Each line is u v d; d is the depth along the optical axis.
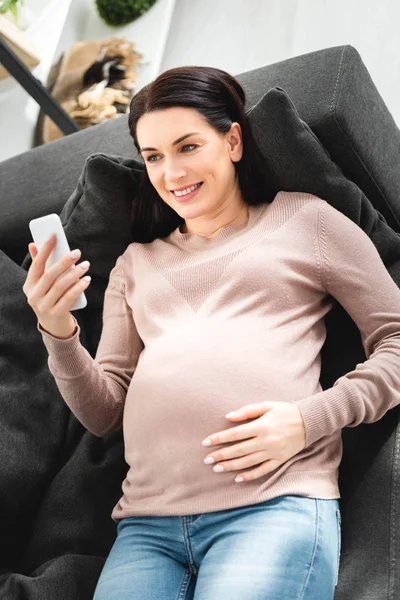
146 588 1.06
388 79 2.32
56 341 1.18
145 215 1.46
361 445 1.22
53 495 1.38
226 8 2.90
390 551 1.06
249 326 1.16
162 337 1.22
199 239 1.36
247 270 1.21
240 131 1.35
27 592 1.16
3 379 1.43
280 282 1.20
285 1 2.78
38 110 2.98
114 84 2.79
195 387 1.12
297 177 1.34
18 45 2.83
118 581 1.08
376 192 1.45
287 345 1.17
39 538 1.34
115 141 1.68
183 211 1.30
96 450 1.42
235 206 1.36
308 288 1.23
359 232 1.25
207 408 1.11
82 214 1.50
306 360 1.18
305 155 1.32
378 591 1.03
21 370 1.47
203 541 1.08
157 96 1.26
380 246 1.42
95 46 2.90
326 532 1.04
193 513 1.08
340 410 1.09
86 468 1.39
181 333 1.20
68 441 1.46
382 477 1.15
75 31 3.08
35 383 1.46
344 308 1.26
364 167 1.41
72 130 2.64
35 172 1.76
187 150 1.27
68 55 2.92
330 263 1.22
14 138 2.93
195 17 2.94
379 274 1.21
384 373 1.11
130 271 1.40
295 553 1.00
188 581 1.09
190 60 2.78
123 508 1.18
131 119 1.35
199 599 0.99
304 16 2.67
